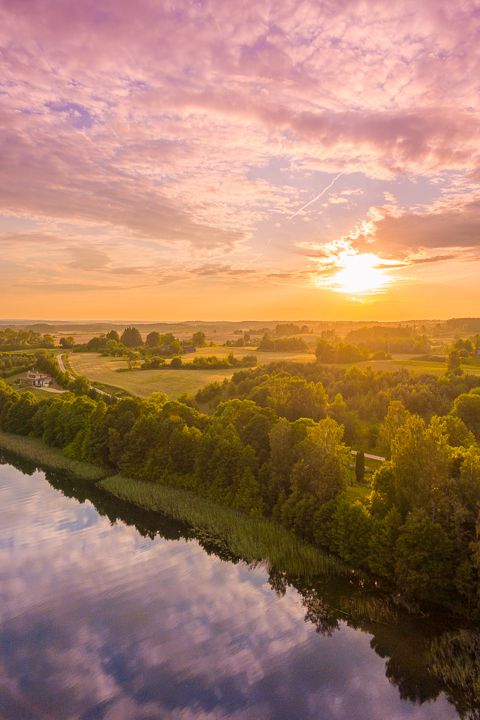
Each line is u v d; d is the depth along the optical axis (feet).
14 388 500.74
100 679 106.01
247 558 157.58
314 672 106.73
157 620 127.34
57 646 117.60
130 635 121.29
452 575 122.62
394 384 398.62
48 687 104.06
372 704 96.89
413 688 100.73
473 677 100.94
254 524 177.88
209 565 156.35
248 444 209.36
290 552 157.28
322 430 177.37
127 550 169.27
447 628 118.52
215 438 213.05
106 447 269.85
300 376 464.65
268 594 138.51
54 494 232.32
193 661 111.34
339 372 478.18
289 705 97.40
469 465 132.57
